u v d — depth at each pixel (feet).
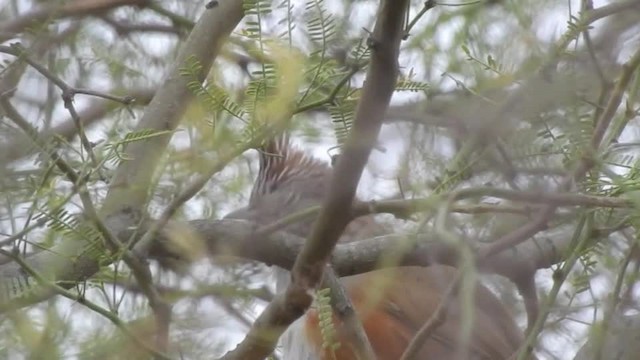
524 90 29.25
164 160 31.12
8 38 36.70
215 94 29.37
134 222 33.37
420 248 32.35
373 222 43.45
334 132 30.19
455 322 39.86
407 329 43.42
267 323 29.89
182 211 35.09
